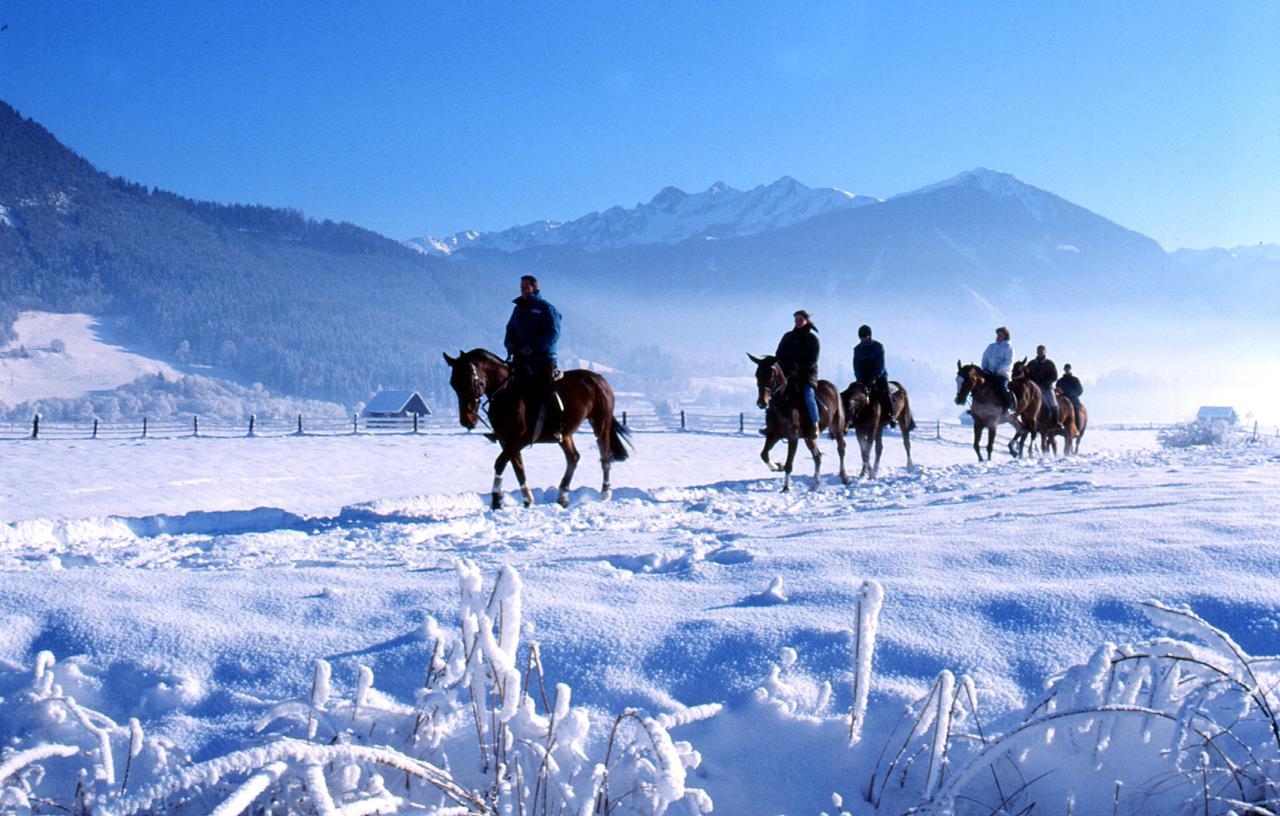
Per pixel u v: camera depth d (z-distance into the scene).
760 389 14.32
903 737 3.15
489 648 2.93
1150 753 3.05
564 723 2.91
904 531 6.59
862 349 17.03
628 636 3.88
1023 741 3.03
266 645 3.89
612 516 11.07
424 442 36.16
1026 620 3.95
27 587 4.57
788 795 3.00
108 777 2.88
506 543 8.31
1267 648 3.64
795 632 3.84
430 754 3.06
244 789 2.32
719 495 13.71
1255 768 2.86
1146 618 3.88
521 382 12.75
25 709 3.29
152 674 3.62
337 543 9.10
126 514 15.80
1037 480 11.98
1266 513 6.14
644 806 2.84
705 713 3.23
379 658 3.74
